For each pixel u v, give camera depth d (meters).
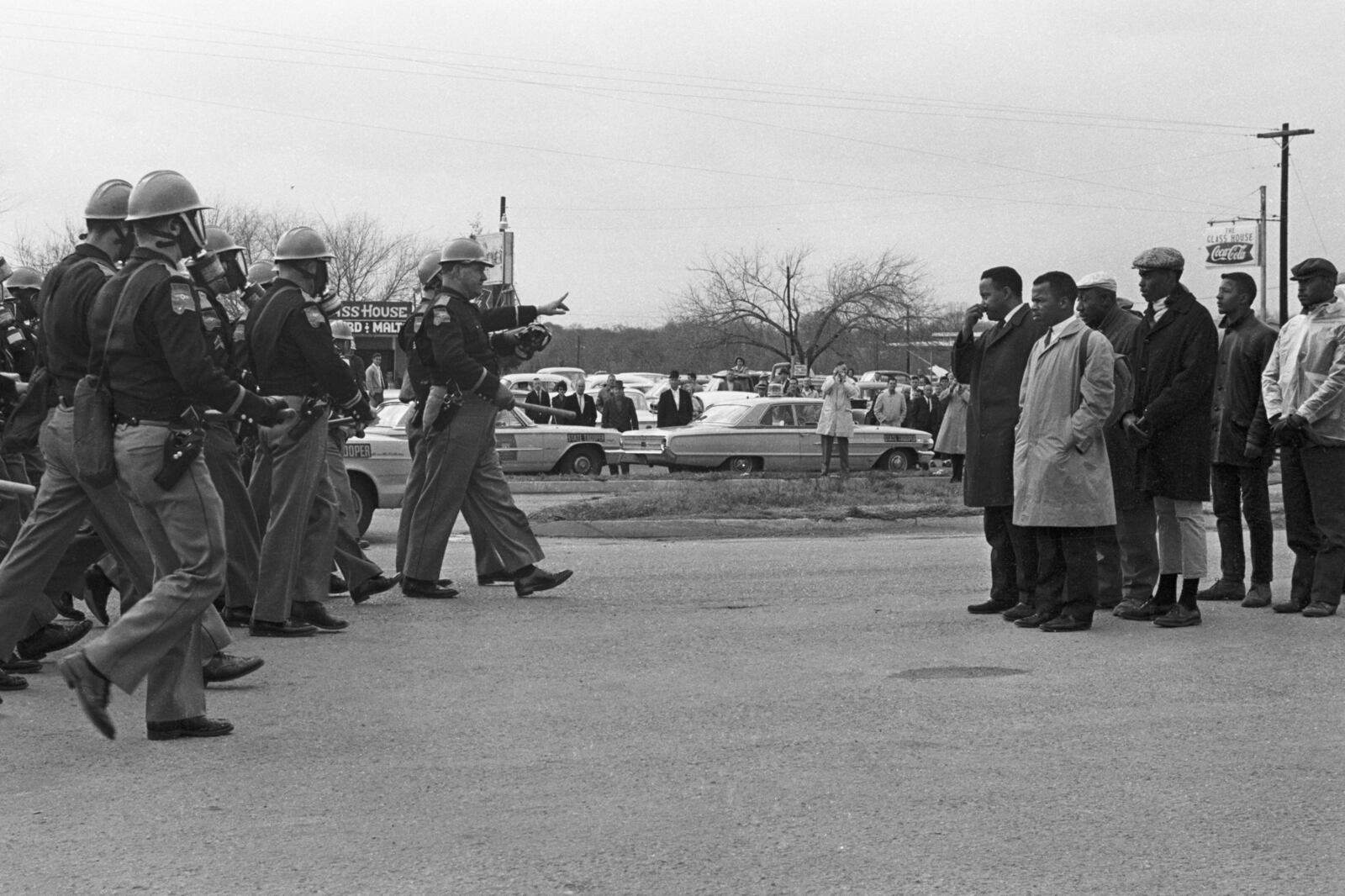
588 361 96.88
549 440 24.44
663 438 26.78
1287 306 52.28
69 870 4.68
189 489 6.14
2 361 9.60
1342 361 9.20
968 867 4.69
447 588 10.47
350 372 8.83
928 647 8.45
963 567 12.09
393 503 15.76
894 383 30.84
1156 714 6.76
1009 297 9.55
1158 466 9.04
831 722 6.61
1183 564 9.12
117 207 6.73
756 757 6.01
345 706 6.96
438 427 10.16
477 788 5.59
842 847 4.88
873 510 16.28
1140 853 4.82
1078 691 7.25
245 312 9.11
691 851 4.85
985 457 9.41
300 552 8.91
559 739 6.32
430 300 10.45
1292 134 51.50
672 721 6.64
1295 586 9.70
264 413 6.23
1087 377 8.70
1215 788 5.56
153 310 6.06
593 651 8.31
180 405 6.18
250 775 5.77
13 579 6.80
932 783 5.63
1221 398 10.00
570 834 5.03
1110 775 5.75
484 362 10.18
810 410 27.70
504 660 8.07
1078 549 8.92
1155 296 9.13
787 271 76.31
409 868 4.69
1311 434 9.34
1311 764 5.91
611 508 16.42
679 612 9.72
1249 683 7.41
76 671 5.95
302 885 4.54
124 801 5.43
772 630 8.99
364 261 77.31
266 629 8.76
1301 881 4.57
